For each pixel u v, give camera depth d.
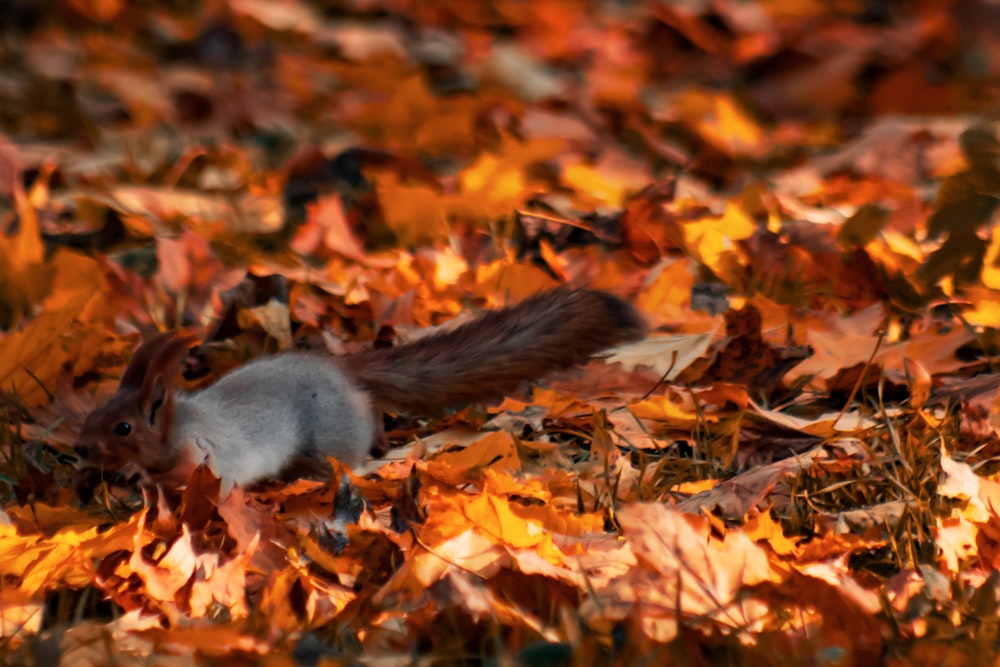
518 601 5.31
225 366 9.67
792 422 7.96
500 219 12.40
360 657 4.83
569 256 11.55
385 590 5.39
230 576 5.62
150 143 15.25
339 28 19.66
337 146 14.97
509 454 7.52
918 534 6.37
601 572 5.70
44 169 13.54
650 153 14.90
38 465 7.78
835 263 10.59
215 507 6.46
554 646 4.80
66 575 5.67
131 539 5.84
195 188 13.71
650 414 8.04
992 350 9.66
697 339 9.07
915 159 14.20
